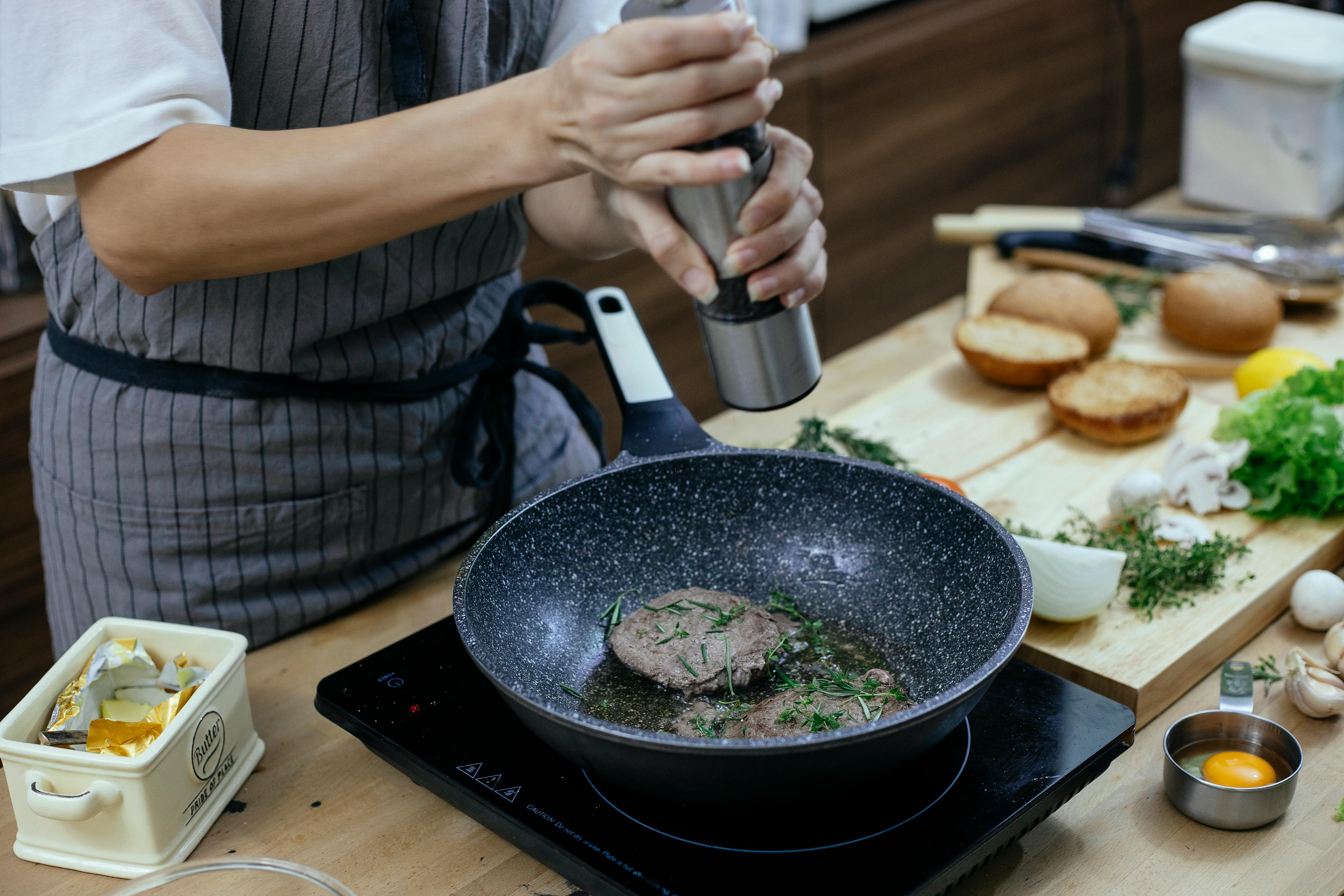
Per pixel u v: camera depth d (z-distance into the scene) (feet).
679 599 2.77
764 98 1.92
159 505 3.00
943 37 7.29
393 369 3.07
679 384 7.11
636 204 2.09
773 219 2.05
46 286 3.03
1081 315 4.37
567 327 6.41
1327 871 2.21
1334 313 4.72
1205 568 3.05
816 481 2.90
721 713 2.48
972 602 2.54
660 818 2.19
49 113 2.20
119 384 2.95
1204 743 2.49
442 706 2.52
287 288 2.80
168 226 2.30
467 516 3.46
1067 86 8.35
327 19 2.60
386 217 2.25
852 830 2.13
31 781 2.17
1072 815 2.38
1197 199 5.85
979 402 4.21
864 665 2.64
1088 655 2.81
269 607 3.06
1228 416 3.52
